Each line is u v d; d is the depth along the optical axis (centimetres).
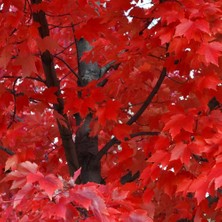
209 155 251
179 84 355
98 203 206
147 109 386
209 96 287
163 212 406
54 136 427
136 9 293
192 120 254
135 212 233
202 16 248
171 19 249
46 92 314
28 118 417
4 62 255
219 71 303
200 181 230
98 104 322
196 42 260
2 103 315
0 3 274
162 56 329
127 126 319
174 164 269
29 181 201
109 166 453
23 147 399
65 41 468
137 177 387
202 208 296
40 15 295
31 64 247
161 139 281
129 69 322
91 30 287
